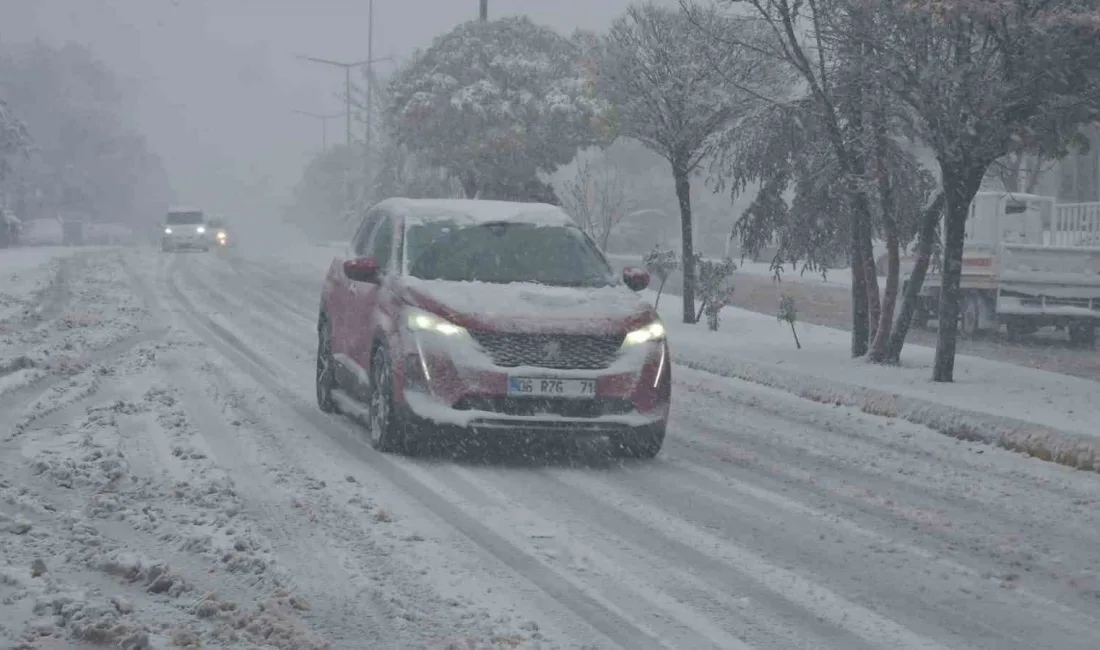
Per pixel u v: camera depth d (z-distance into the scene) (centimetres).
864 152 1562
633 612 591
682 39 2161
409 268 1043
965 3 1205
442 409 942
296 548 683
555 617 578
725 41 1631
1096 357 2006
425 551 686
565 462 981
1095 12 1216
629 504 830
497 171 2780
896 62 1329
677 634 561
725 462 1004
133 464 880
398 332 973
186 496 781
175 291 2777
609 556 691
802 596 629
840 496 880
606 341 962
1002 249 2252
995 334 2450
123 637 516
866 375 1500
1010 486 938
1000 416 1177
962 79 1306
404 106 2850
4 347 1570
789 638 563
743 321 2273
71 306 2245
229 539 685
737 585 644
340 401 1141
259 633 536
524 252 1072
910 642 564
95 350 1602
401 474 905
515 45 2817
